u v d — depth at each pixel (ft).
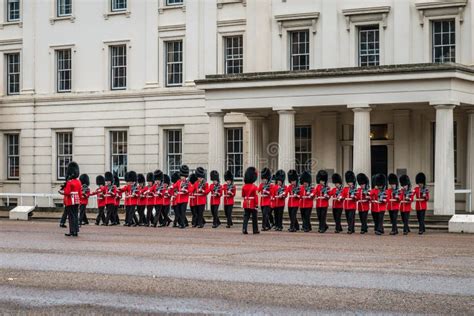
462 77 141.28
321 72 148.36
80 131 194.70
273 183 139.44
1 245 103.09
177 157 184.24
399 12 157.07
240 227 141.79
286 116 152.87
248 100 155.74
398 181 140.56
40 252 94.27
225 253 92.94
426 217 138.21
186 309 60.34
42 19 199.31
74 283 71.20
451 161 140.05
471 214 137.90
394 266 81.10
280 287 68.49
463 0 151.64
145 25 186.70
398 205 125.39
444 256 90.22
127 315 58.85
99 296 65.46
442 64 139.23
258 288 68.08
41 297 65.31
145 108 186.60
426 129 157.28
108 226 144.97
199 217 140.26
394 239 113.80
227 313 58.80
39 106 199.31
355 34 160.97
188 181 141.49
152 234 122.01
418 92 142.00
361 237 118.01
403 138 158.30
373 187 128.36
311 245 103.09
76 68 195.42
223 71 177.27
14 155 204.03
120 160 191.11
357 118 146.82
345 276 74.28
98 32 192.65
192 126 180.86
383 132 161.68
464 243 107.04
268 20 168.04
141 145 187.21
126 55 189.67
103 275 75.56
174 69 184.24
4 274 76.59
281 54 166.81
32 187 200.03
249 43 169.99
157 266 81.30
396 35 157.38
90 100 193.16
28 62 200.95
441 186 139.33
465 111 153.28
